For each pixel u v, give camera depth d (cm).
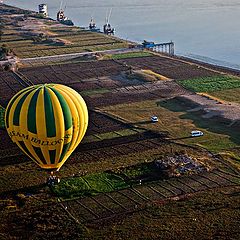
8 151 6109
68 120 4684
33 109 4603
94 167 5522
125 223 4331
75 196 4856
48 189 5025
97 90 9006
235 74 10019
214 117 7181
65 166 5569
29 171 5488
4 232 4241
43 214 4503
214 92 8619
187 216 4412
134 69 10456
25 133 4647
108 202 4728
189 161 5525
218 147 6100
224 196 4791
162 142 6309
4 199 4838
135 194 4875
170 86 9100
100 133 6694
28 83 9650
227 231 4150
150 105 7981
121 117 7375
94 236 4131
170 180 5159
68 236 4144
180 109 7744
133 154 5916
